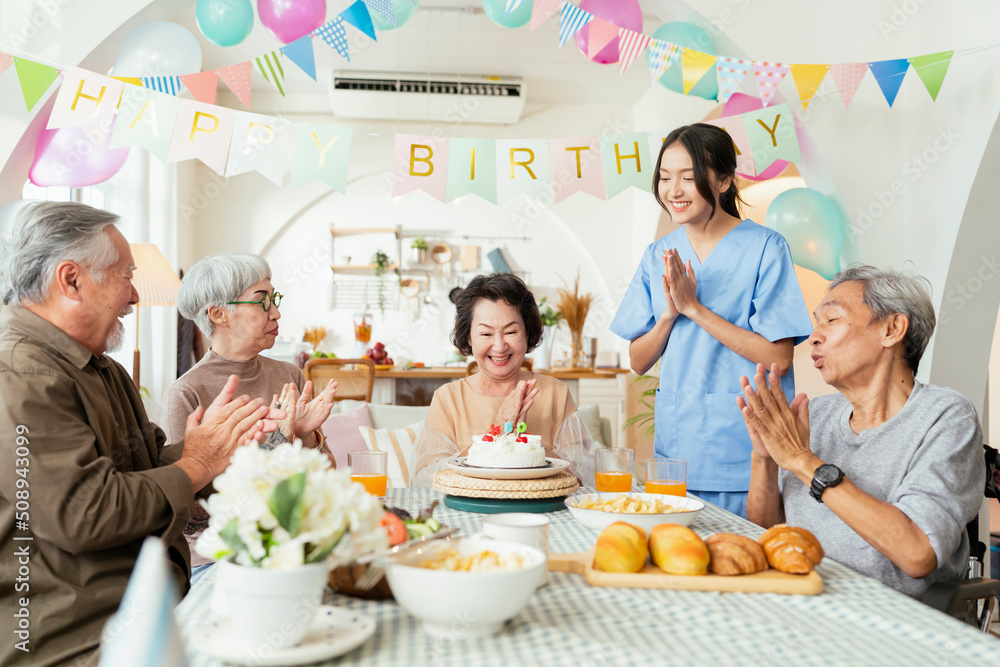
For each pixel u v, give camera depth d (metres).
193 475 1.13
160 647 0.51
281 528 0.66
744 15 3.34
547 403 1.90
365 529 0.68
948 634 0.71
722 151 1.66
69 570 1.06
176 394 1.65
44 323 1.14
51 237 1.14
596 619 0.77
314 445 1.62
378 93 5.47
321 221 6.33
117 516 1.02
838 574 0.94
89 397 1.14
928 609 0.79
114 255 1.19
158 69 3.05
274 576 0.63
